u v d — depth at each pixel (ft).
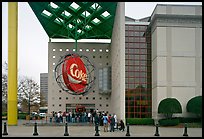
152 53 126.72
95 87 160.66
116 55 123.95
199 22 121.80
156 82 119.65
